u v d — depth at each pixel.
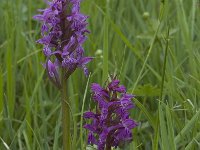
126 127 2.97
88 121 3.97
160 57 5.07
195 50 4.95
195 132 3.54
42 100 4.55
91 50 5.20
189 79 4.55
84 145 3.47
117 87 2.98
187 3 6.11
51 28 3.00
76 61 2.97
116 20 5.97
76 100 4.41
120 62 4.87
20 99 4.70
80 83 4.82
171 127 3.21
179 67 4.45
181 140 3.61
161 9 4.16
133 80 4.68
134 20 6.11
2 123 4.31
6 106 4.49
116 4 6.19
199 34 5.21
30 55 4.98
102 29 5.37
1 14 5.99
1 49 5.38
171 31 5.20
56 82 3.05
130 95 2.97
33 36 5.62
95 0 6.09
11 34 5.12
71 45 2.96
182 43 5.21
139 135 4.23
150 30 5.23
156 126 3.29
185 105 3.90
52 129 4.36
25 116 4.39
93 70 4.98
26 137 3.74
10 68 4.38
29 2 5.85
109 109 2.96
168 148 3.18
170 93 4.02
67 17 2.92
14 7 6.02
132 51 4.97
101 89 2.96
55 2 2.93
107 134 2.98
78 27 2.96
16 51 5.11
